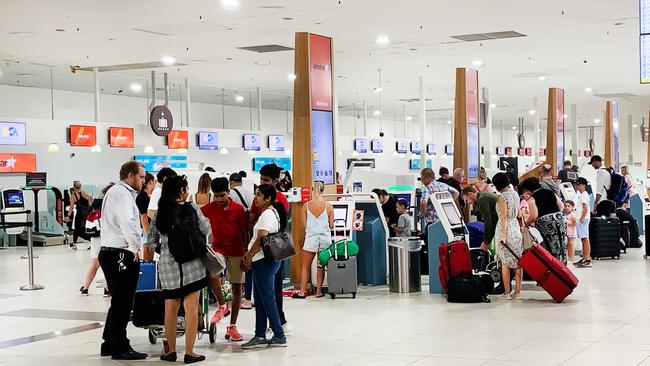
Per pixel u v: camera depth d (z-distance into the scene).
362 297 9.13
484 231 9.63
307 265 9.19
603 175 13.39
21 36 14.04
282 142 23.41
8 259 15.55
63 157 22.52
